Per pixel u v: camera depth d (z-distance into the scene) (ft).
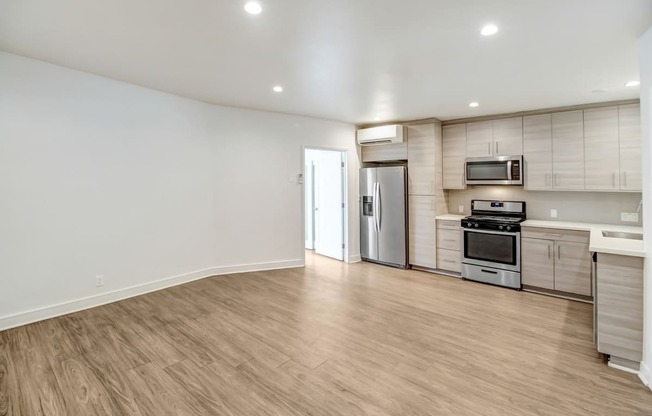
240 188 16.08
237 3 6.42
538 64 9.48
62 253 10.78
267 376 7.68
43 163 10.26
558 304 12.39
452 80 10.93
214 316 11.06
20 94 9.71
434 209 16.67
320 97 13.21
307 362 8.29
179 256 14.23
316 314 11.34
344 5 6.46
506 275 14.34
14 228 9.80
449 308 11.97
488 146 15.89
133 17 7.04
